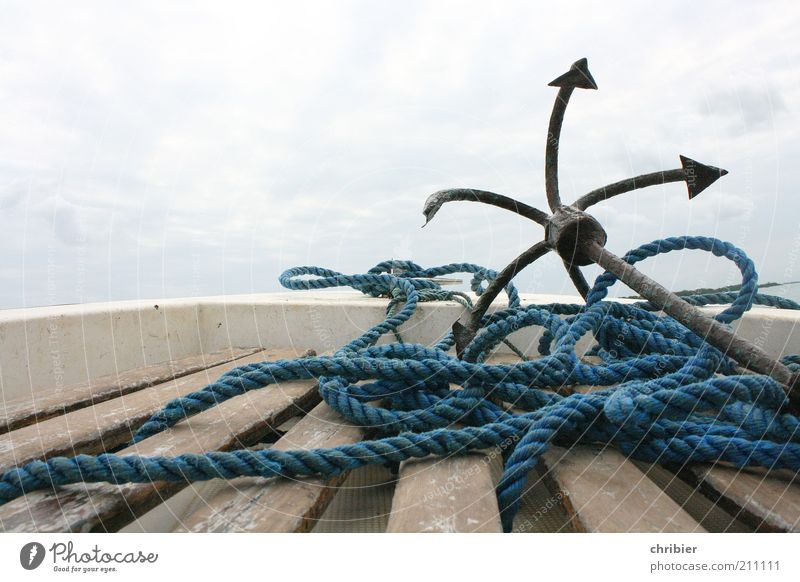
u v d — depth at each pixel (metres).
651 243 1.53
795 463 0.88
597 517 0.81
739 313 1.30
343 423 1.26
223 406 1.36
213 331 2.34
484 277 2.54
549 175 1.45
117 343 1.88
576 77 1.29
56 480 0.86
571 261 1.35
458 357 1.45
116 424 1.21
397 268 2.64
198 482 0.97
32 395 1.45
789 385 0.91
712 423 1.05
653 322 1.54
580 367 1.23
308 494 0.90
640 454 1.00
